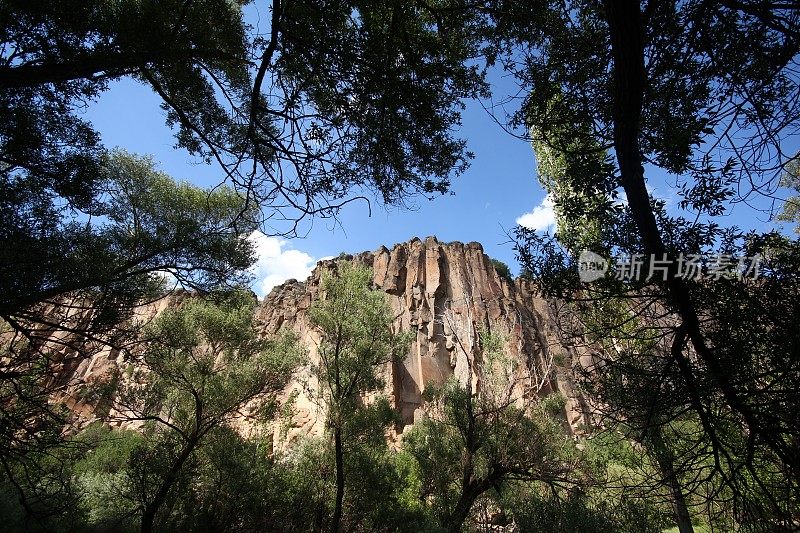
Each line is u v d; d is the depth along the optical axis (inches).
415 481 698.8
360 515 582.6
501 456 553.9
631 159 141.5
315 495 599.2
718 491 182.1
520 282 1759.4
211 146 260.2
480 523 669.3
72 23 234.8
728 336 148.6
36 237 258.7
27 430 307.1
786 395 145.6
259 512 564.1
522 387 719.1
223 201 510.6
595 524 419.5
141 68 262.2
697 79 181.3
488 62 235.0
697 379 161.5
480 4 221.8
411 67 236.5
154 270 429.7
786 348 139.4
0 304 238.8
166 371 585.6
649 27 164.7
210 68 308.0
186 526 543.5
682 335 159.8
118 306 329.4
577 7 211.3
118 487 551.8
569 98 207.0
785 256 143.2
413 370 1370.6
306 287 1818.4
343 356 607.2
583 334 215.0
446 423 622.2
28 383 307.0
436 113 250.1
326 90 244.2
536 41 220.2
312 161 242.4
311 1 214.2
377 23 233.1
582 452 532.7
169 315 602.2
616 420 215.2
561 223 245.9
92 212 319.6
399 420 644.7
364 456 595.8
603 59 199.3
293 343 709.9
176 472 523.8
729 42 169.0
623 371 193.2
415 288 1630.2
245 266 496.7
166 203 492.4
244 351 682.2
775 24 145.4
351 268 660.1
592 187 181.6
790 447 141.5
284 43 227.9
